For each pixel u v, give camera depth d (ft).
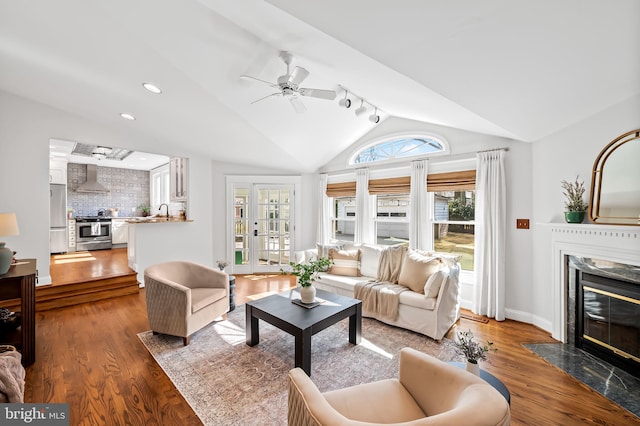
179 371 7.55
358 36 5.61
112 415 5.95
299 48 7.04
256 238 18.74
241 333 9.86
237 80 9.31
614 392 6.77
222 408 6.21
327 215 17.85
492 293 11.21
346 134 15.28
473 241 12.78
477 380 3.96
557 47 5.71
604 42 5.56
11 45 8.48
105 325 10.33
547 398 6.57
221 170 18.26
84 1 6.40
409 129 14.20
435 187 13.02
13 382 4.27
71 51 8.38
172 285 8.96
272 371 7.62
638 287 7.39
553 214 9.84
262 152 15.66
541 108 8.21
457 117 9.47
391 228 15.58
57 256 19.61
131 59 8.36
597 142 8.53
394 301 10.35
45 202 12.20
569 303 9.18
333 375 7.50
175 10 6.50
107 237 23.41
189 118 12.21
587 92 7.45
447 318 9.89
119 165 24.50
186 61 8.27
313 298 9.04
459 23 5.11
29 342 7.68
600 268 8.25
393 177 14.82
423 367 4.57
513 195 11.08
